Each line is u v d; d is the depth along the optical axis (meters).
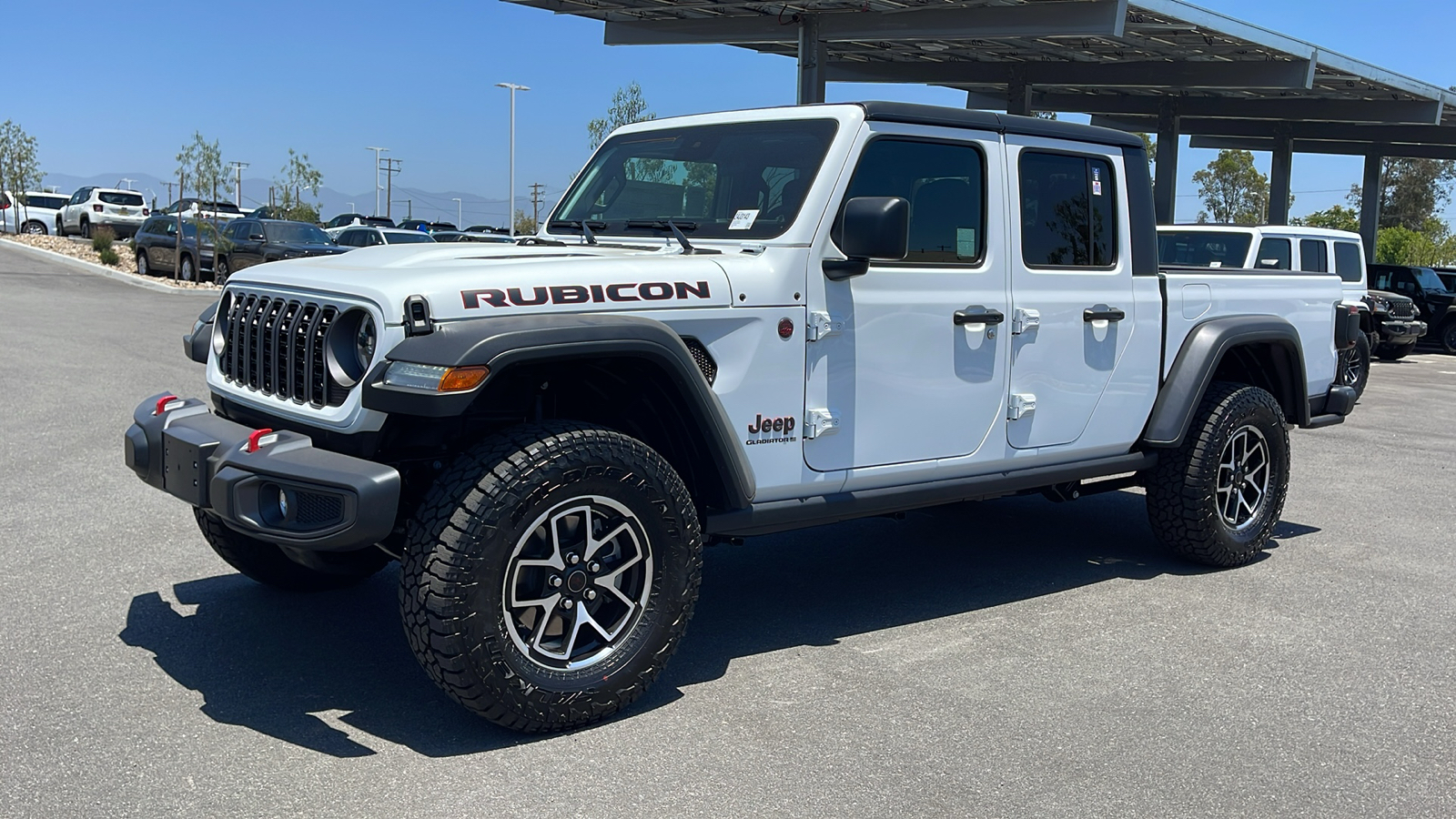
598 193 4.95
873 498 4.44
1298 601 5.21
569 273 3.62
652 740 3.55
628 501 3.61
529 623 3.54
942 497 4.68
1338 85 21.31
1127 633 4.69
